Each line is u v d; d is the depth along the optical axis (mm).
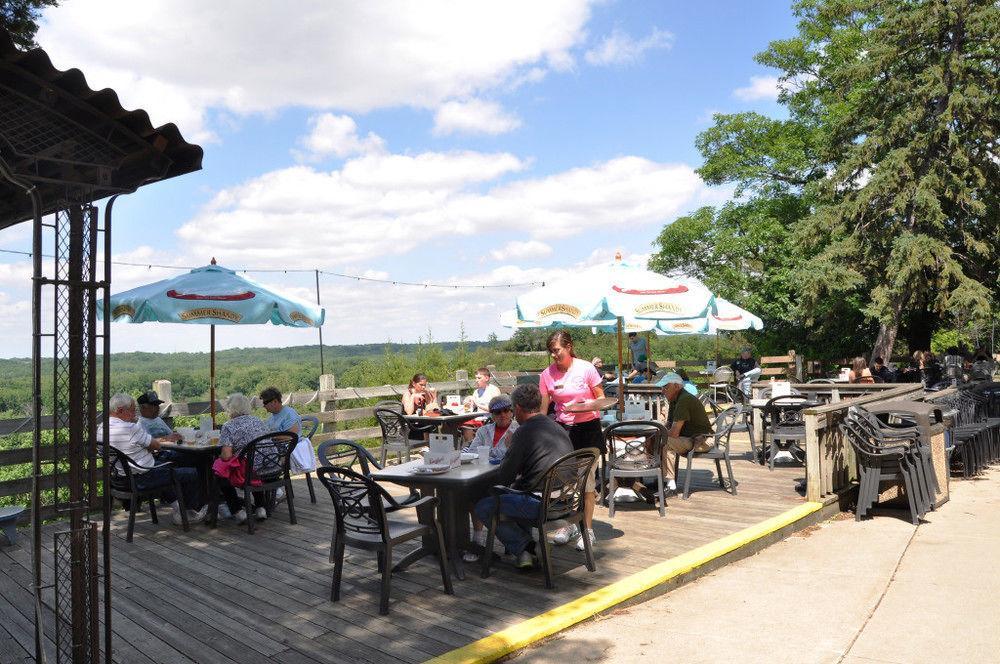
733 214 28859
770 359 21797
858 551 6297
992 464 10750
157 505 8344
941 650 4207
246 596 5238
